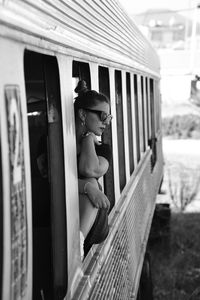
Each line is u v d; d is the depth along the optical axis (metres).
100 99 3.26
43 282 3.29
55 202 2.98
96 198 3.32
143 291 8.07
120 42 5.56
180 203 18.14
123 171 5.80
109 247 4.15
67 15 3.06
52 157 2.97
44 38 2.56
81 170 3.28
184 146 29.89
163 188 20.31
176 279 11.21
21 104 2.23
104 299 3.76
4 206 1.99
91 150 3.24
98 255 3.74
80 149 3.31
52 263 3.02
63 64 2.99
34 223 3.32
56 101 2.95
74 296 3.08
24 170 2.24
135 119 7.41
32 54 3.13
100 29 4.27
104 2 4.45
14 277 2.12
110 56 4.78
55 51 2.81
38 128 3.58
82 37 3.51
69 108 3.11
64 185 2.96
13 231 2.09
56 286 3.01
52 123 2.96
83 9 3.55
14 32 2.13
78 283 3.24
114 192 4.84
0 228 1.99
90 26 3.81
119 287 4.53
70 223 3.05
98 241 3.58
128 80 6.65
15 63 2.17
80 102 3.29
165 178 21.81
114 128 4.96
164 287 10.79
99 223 3.48
